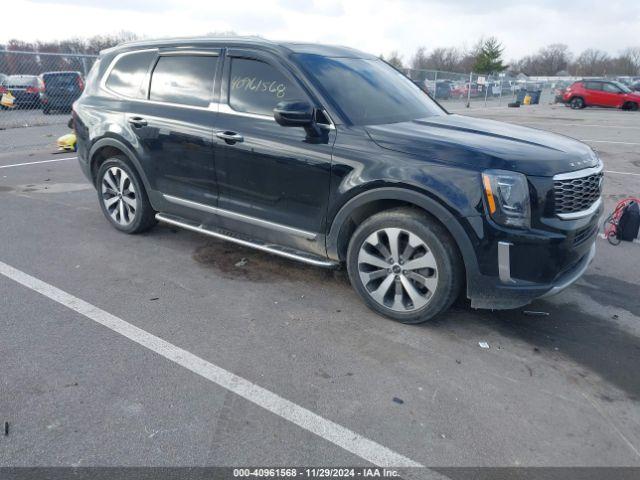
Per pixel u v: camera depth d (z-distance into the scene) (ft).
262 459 7.67
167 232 17.46
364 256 11.71
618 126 56.34
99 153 16.80
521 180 10.00
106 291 12.95
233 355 10.30
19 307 11.98
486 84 91.40
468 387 9.52
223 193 13.78
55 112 50.72
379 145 11.09
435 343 10.99
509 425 8.55
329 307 12.46
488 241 10.12
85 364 9.82
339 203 11.58
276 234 13.08
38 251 15.48
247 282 13.74
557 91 110.73
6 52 38.06
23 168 28.17
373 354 10.50
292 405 8.86
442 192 10.21
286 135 12.19
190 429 8.21
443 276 10.77
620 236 18.10
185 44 14.66
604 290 14.06
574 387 9.66
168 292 13.00
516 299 10.43
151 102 15.12
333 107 11.84
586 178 10.90
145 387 9.20
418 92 15.31
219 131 13.26
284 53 12.73
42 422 8.24
